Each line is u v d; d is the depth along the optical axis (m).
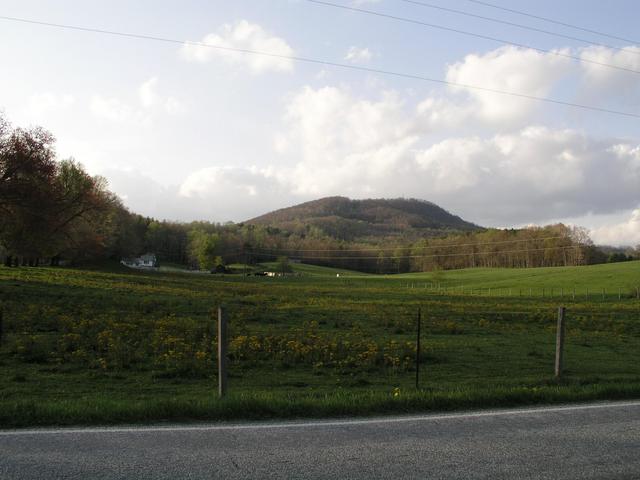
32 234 46.72
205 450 6.57
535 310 41.66
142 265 163.12
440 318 31.61
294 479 5.68
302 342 18.66
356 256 198.62
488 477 5.87
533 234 158.00
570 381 12.62
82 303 30.03
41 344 16.45
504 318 33.34
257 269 162.75
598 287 80.62
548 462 6.43
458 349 19.50
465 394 9.78
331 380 13.54
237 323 24.56
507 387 11.48
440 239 184.00
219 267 148.50
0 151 42.25
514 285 92.31
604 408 9.45
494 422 8.30
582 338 24.56
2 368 13.56
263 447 6.75
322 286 90.06
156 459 6.19
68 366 14.02
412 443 7.07
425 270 177.12
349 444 6.95
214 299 40.09
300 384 12.89
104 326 20.41
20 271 58.38
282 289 69.75
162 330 19.98
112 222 98.62
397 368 15.38
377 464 6.20
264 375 14.04
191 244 171.00
